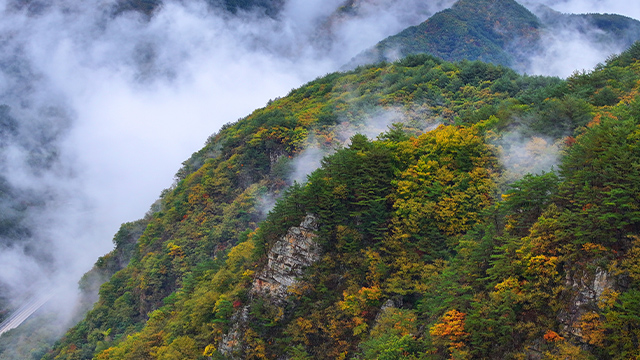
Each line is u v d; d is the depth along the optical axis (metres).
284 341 75.12
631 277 46.91
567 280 50.25
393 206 79.19
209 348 79.50
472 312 54.22
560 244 52.31
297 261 79.94
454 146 84.31
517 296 51.06
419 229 75.69
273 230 84.62
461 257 62.06
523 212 60.22
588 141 59.97
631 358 43.00
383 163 83.75
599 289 47.84
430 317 61.03
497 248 56.34
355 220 81.38
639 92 89.75
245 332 77.81
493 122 92.88
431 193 78.31
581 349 46.47
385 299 71.56
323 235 79.75
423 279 69.62
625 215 49.72
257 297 80.81
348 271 77.12
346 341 70.56
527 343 49.59
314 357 71.69
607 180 54.09
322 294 76.88
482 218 73.19
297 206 83.81
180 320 89.25
